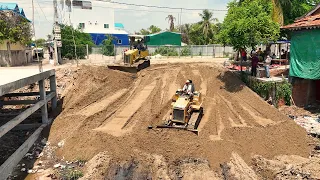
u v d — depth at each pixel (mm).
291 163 11664
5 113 17328
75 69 23250
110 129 13984
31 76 13398
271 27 18484
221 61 31172
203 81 21828
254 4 19297
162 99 18188
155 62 30281
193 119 13945
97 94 19078
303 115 17734
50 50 31359
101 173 10953
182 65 26875
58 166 11703
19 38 27781
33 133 14133
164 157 11945
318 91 19656
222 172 11078
